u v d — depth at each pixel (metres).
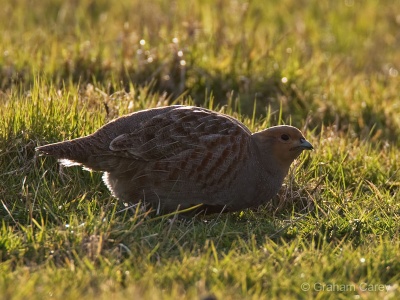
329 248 9.02
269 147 10.12
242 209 10.19
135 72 15.22
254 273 8.05
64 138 11.11
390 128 14.99
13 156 10.73
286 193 10.80
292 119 14.72
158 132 9.71
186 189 9.77
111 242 8.77
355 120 15.09
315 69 16.97
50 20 20.14
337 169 11.83
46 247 8.60
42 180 10.38
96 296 7.35
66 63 15.11
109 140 9.79
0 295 7.07
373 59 20.44
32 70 14.45
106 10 21.62
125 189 9.93
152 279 7.72
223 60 16.03
